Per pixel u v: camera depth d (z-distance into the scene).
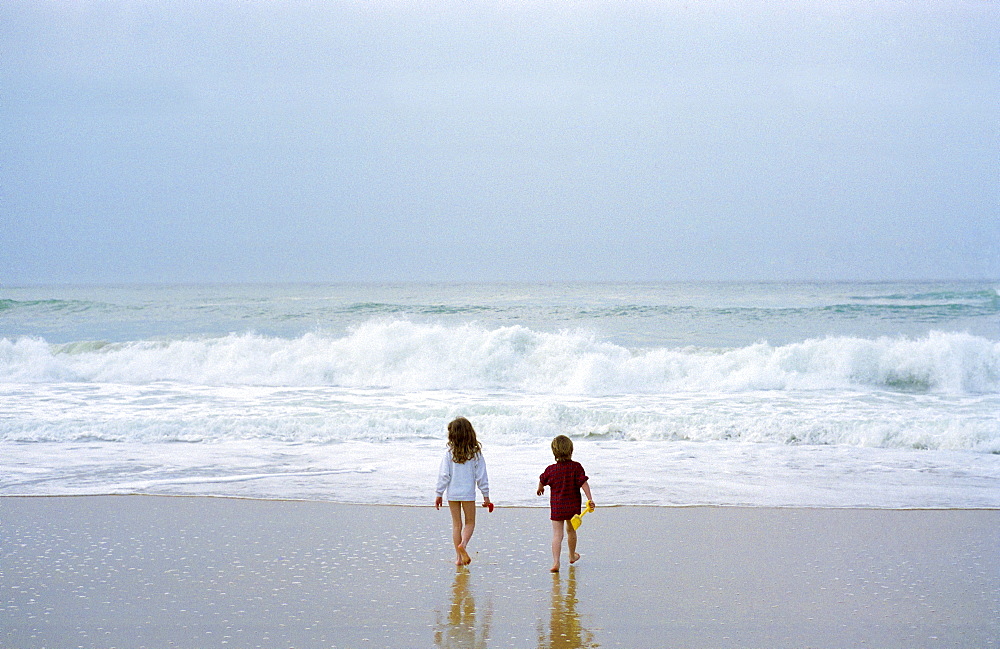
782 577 6.02
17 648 4.64
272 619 5.11
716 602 5.48
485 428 12.67
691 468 10.12
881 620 5.14
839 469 10.06
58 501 8.40
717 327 29.91
